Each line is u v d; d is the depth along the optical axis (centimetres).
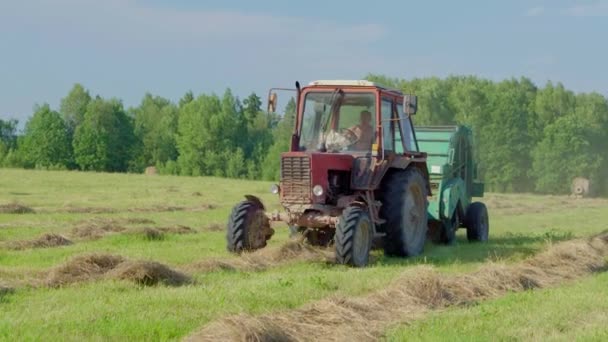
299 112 2023
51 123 12331
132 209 3528
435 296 1302
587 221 3581
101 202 3975
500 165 9950
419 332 1078
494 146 9900
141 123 14125
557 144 9619
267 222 1909
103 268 1448
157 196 4669
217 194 5119
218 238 2270
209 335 954
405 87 10356
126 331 1013
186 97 16312
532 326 1112
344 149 1977
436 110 10031
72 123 13512
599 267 1834
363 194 1922
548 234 2600
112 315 1097
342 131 1991
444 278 1437
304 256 1778
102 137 12425
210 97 12494
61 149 12356
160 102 16650
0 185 5516
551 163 9638
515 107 9950
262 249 1789
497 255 2045
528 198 5997
